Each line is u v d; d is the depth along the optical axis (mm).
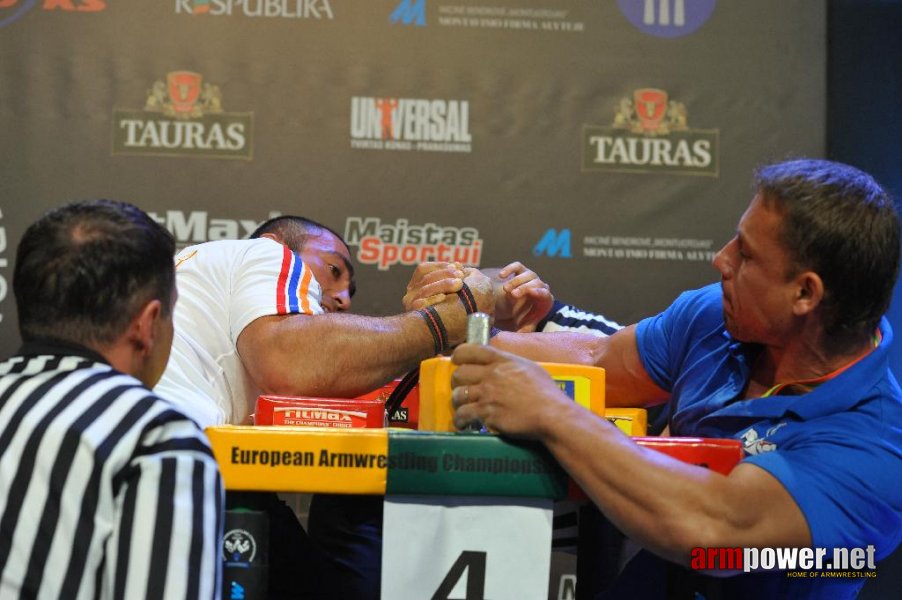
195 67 3154
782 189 1490
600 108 3217
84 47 3135
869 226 1455
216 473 1206
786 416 1519
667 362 1886
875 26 3260
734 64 3242
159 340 1339
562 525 1620
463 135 3189
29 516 1156
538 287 2365
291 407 1524
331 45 3182
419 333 1857
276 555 1523
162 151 3133
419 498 1292
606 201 3195
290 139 3156
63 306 1266
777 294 1499
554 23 3225
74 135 3115
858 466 1400
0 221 3074
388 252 3160
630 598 1493
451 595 1282
